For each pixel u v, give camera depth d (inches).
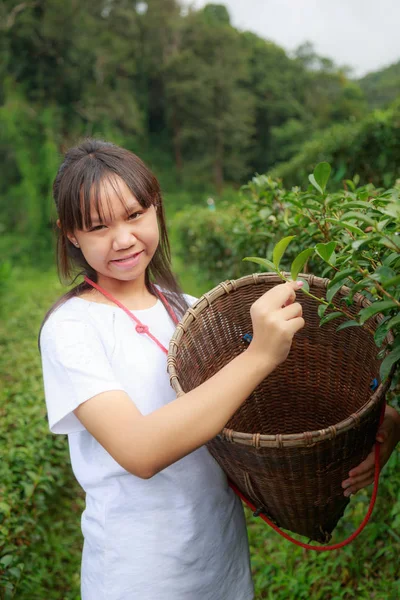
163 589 45.9
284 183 240.5
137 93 1758.1
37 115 1307.8
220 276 225.6
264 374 37.6
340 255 41.7
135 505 46.1
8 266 538.3
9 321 349.1
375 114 185.6
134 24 1722.4
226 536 50.1
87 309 47.2
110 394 40.8
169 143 1879.9
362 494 88.6
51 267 1040.2
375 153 187.3
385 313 41.2
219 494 49.6
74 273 52.9
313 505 41.3
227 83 1781.5
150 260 49.4
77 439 48.8
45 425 126.6
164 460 36.8
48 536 107.9
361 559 85.0
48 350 44.0
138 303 50.4
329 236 52.3
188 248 371.2
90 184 42.2
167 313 52.1
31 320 338.6
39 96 1381.6
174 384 39.1
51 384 43.2
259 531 101.5
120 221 43.4
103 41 1588.3
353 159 192.2
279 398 54.2
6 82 1342.3
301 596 83.9
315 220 55.7
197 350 47.3
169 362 40.7
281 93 2058.3
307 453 35.9
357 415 35.3
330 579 86.9
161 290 54.6
